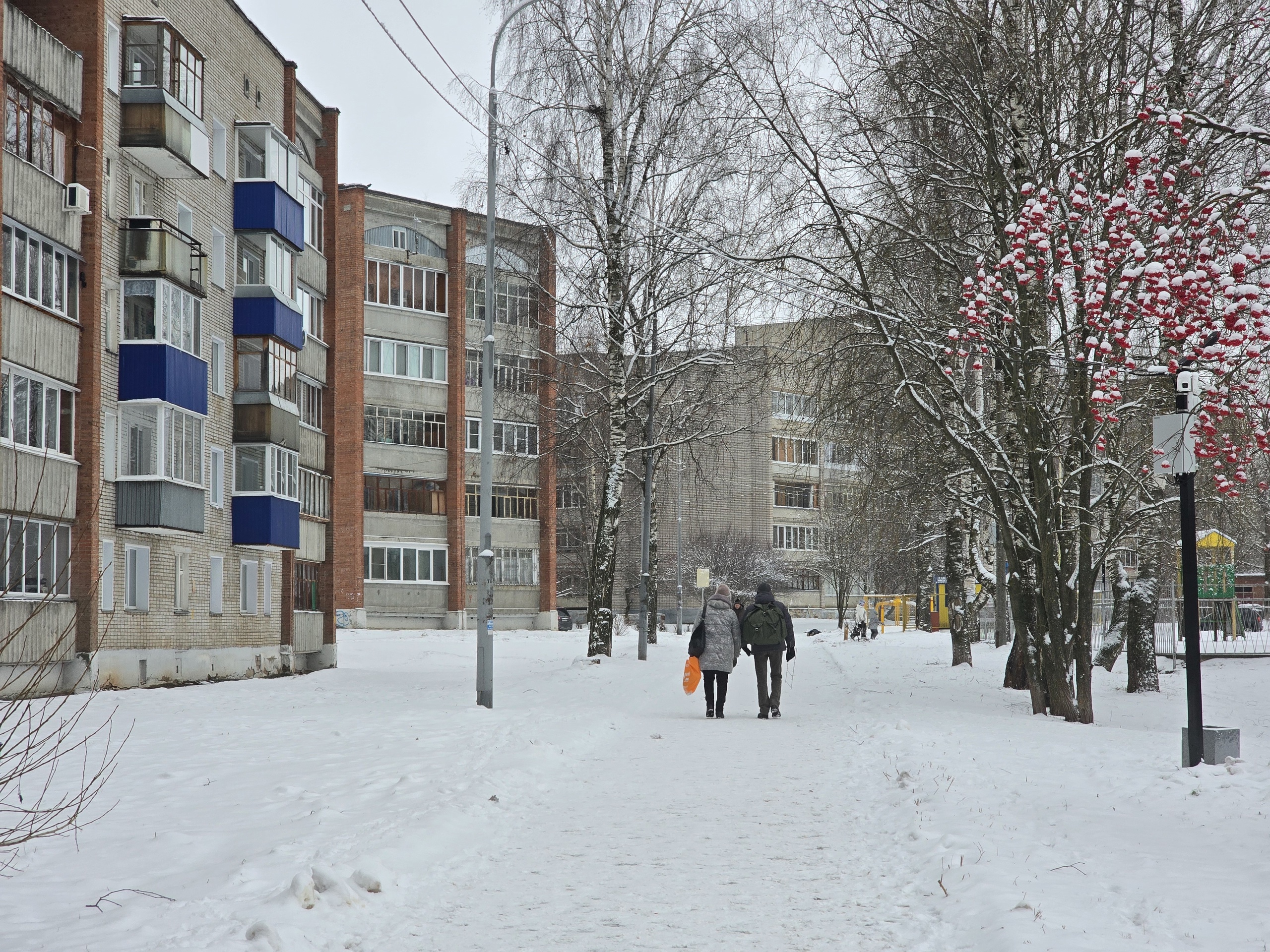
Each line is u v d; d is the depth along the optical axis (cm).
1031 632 2103
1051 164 1836
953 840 881
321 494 4391
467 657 4666
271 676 3841
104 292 2955
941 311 2059
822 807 1099
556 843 927
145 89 3066
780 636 2014
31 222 2669
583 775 1304
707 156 3164
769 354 2367
